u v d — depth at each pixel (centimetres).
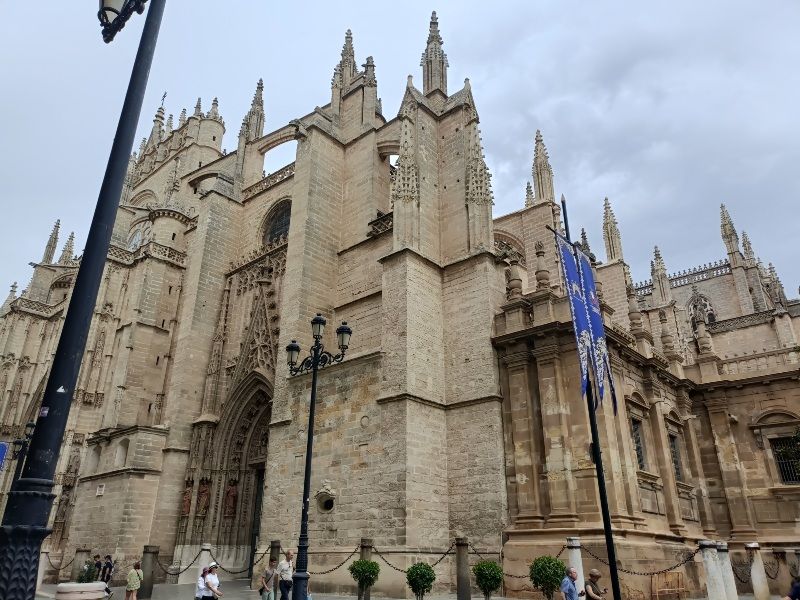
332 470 2494
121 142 777
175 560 3225
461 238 2788
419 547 2175
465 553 1825
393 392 2397
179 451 3512
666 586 2061
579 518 2075
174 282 4431
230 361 3756
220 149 6153
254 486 3506
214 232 4144
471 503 2308
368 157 3503
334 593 2247
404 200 2767
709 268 6775
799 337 4481
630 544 1972
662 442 2600
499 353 2489
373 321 2972
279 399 2934
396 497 2222
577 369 2250
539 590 1988
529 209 3891
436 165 3025
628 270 4138
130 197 6631
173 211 4725
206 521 3359
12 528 577
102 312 4825
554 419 2222
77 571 3297
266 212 4156
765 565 2536
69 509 4191
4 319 6275
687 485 2772
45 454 621
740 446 2919
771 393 2900
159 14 879
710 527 2803
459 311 2636
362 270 3191
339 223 3481
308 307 3117
